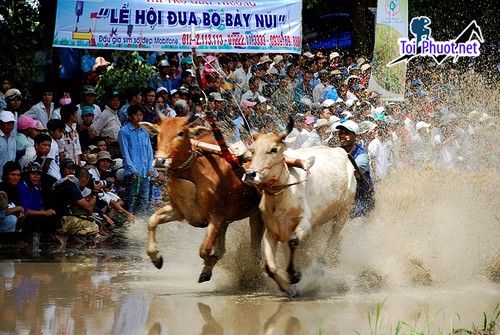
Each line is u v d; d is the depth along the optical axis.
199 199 8.08
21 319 6.79
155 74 14.47
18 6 13.77
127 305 7.46
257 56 15.97
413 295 8.27
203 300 7.79
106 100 14.21
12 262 9.93
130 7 12.98
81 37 12.80
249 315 7.13
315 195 8.20
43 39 14.84
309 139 12.94
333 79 16.50
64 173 12.04
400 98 15.15
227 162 8.20
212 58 14.21
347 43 21.31
